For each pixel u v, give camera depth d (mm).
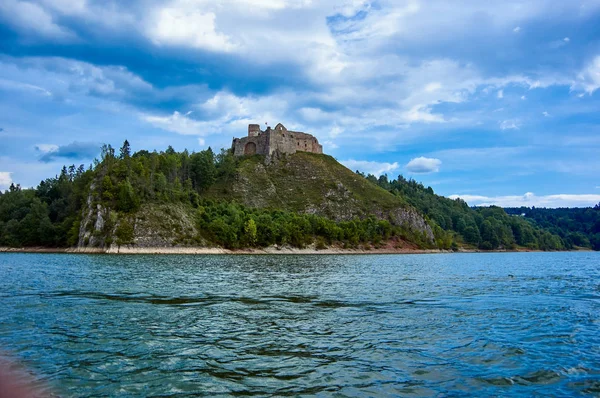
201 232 140875
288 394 14516
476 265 103562
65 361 17766
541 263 119125
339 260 114625
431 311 31375
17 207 159000
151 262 84688
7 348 19500
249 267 76250
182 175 193000
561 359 19141
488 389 15289
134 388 14898
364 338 22469
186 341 21312
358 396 14406
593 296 42094
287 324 25750
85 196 141250
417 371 17156
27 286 42188
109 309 29922
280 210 187750
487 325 26422
